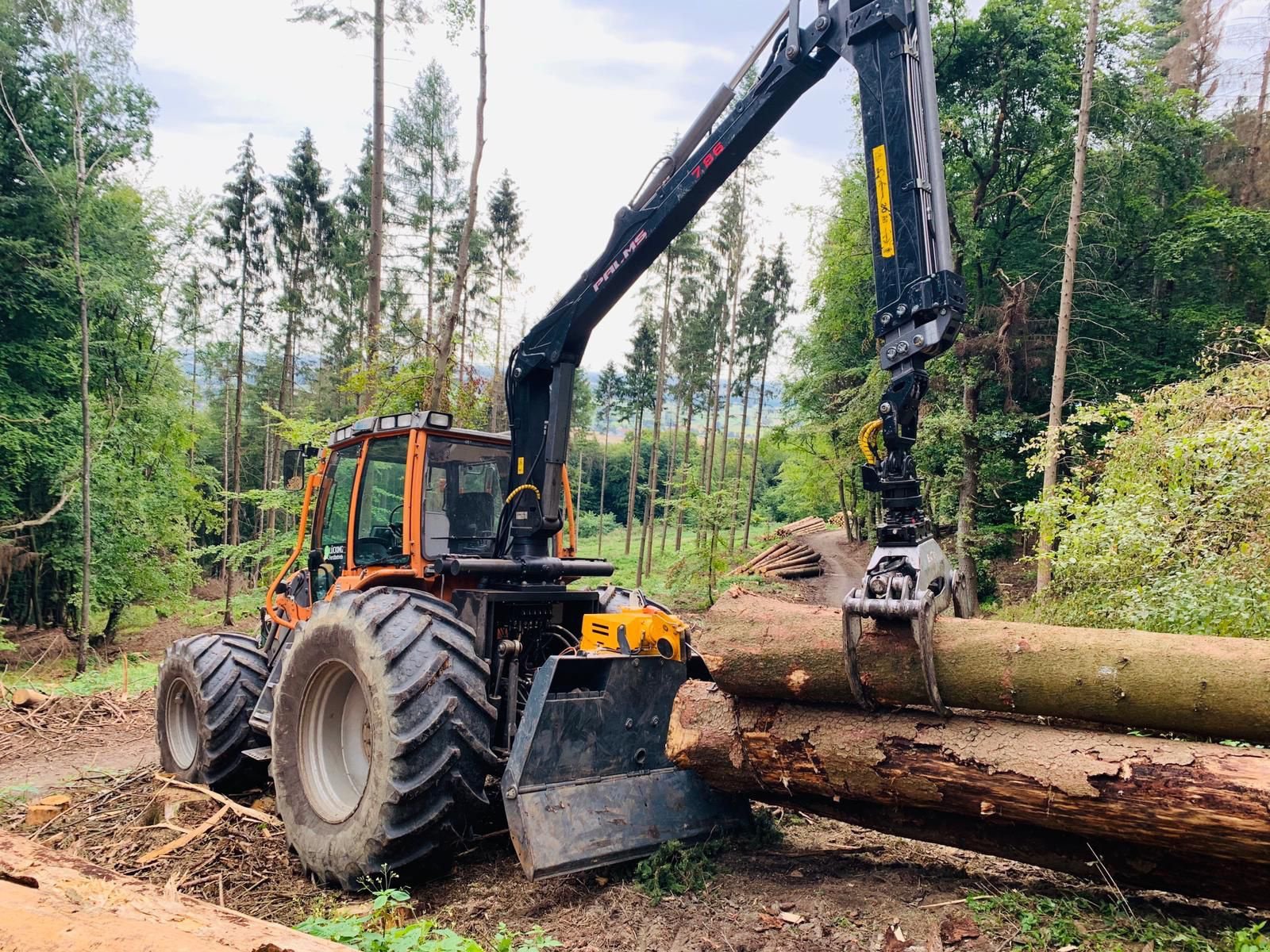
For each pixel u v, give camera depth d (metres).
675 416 36.00
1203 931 2.83
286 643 5.28
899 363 3.20
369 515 4.86
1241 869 2.64
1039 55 16.48
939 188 3.21
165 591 17.00
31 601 16.78
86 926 2.03
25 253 14.86
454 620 3.79
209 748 5.07
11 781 6.27
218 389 40.19
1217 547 6.29
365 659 3.60
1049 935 2.82
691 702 3.63
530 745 3.46
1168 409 7.81
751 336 34.97
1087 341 16.95
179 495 18.02
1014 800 2.82
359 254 30.05
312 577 5.21
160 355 17.69
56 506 14.55
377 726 3.48
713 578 17.52
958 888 3.28
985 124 17.64
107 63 14.59
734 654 3.37
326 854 3.61
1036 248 17.69
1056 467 12.69
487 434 4.82
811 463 27.81
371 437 4.88
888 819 3.33
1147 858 2.82
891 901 3.18
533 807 3.38
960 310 3.12
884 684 3.05
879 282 3.30
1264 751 2.57
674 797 3.76
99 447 15.73
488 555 4.78
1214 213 17.20
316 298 33.91
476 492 4.81
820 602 19.06
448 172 27.69
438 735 3.46
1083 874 3.00
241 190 32.69
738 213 31.25
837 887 3.35
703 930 3.04
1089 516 6.96
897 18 3.32
